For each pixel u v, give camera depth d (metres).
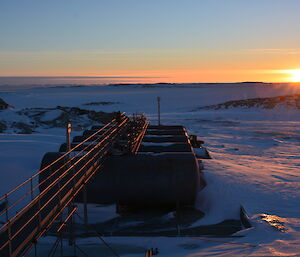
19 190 18.81
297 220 14.34
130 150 17.36
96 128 26.08
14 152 25.38
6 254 7.82
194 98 169.75
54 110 57.41
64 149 18.83
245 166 28.08
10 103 136.88
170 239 12.80
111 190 15.91
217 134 55.91
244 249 10.49
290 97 111.81
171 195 15.93
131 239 12.82
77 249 11.77
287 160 32.84
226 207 16.75
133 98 172.62
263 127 65.44
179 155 16.62
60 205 10.43
